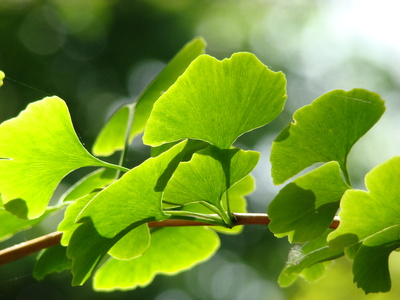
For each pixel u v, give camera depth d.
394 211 0.67
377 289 0.69
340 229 0.67
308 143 0.68
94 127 2.45
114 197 0.66
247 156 0.68
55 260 0.74
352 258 0.69
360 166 2.53
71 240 0.67
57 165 0.70
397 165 0.66
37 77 2.49
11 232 0.73
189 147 0.69
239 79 0.66
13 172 0.69
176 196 0.68
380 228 0.67
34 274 0.74
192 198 0.68
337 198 0.68
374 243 0.68
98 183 0.75
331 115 0.68
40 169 0.69
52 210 0.73
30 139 0.68
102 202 0.66
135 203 0.67
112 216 0.67
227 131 0.67
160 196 0.67
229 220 0.68
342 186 0.67
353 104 0.68
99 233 0.67
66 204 0.73
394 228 0.67
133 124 0.79
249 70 0.66
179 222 0.71
